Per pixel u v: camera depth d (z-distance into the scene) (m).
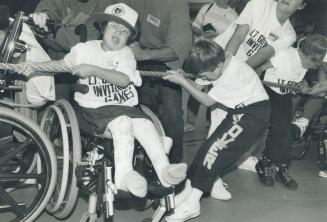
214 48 2.84
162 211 2.69
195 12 5.57
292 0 3.36
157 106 3.27
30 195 3.30
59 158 2.96
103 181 2.49
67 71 2.57
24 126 2.58
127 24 2.66
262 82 3.52
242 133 2.98
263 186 3.76
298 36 4.73
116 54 2.72
